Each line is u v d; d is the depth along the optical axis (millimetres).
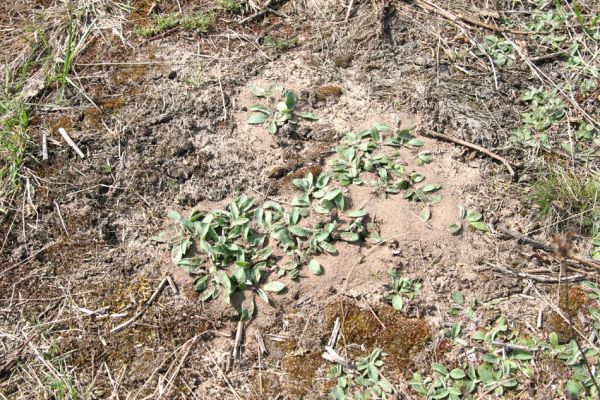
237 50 1221
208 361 943
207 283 989
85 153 1102
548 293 982
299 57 1210
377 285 988
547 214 1038
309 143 1106
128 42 1229
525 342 941
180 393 919
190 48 1224
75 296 990
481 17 1265
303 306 977
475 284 991
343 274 995
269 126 1120
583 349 933
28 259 1019
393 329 958
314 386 921
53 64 1198
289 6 1281
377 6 1266
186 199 1055
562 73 1193
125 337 959
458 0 1288
